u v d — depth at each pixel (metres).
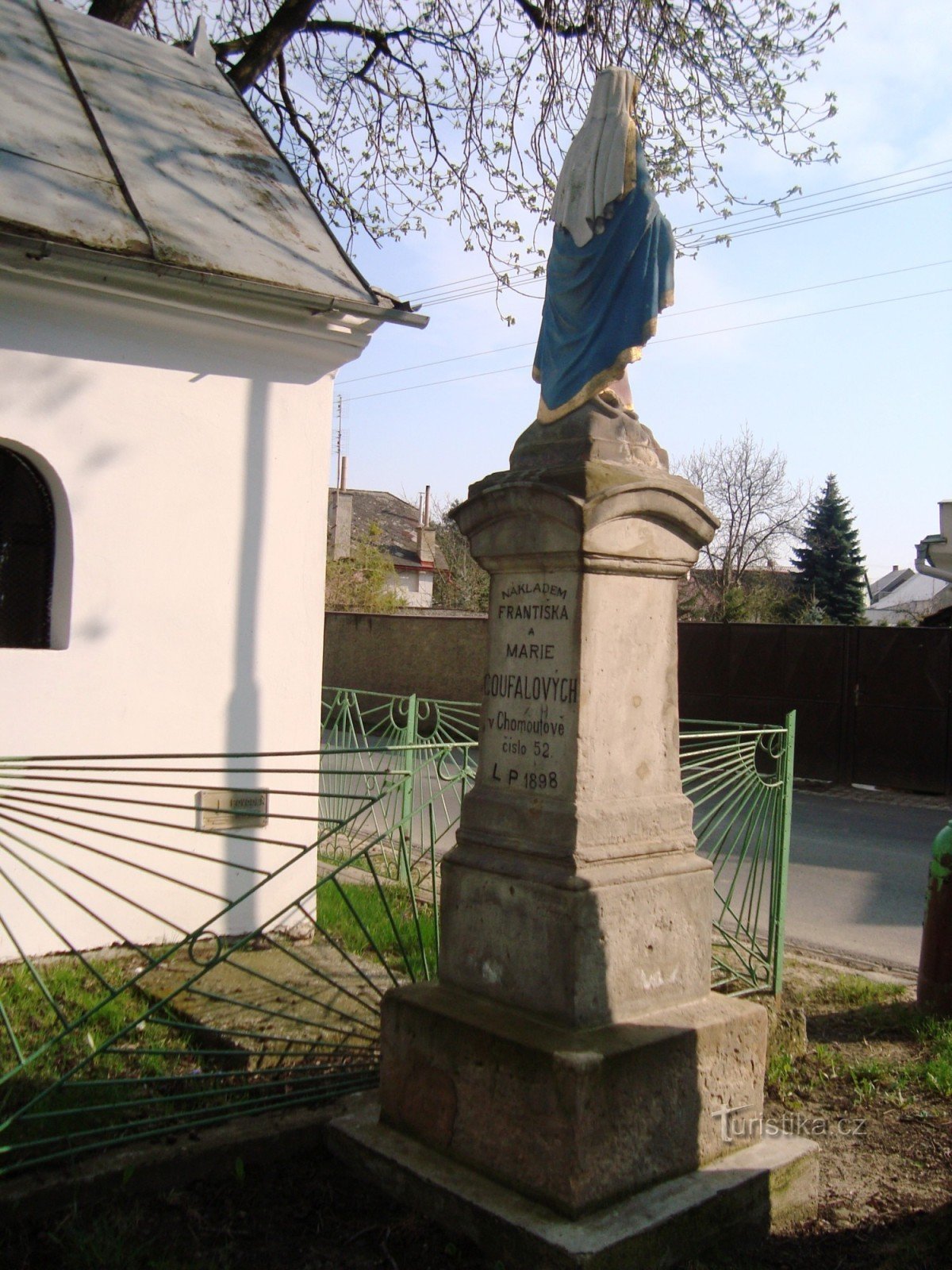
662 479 3.82
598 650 3.77
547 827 3.76
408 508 52.22
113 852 6.10
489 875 3.90
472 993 3.95
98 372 6.05
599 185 3.92
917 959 7.16
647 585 3.95
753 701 15.91
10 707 5.80
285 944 6.34
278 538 6.71
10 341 5.77
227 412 6.51
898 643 14.61
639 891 3.78
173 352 6.30
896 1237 3.77
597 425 3.86
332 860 8.75
